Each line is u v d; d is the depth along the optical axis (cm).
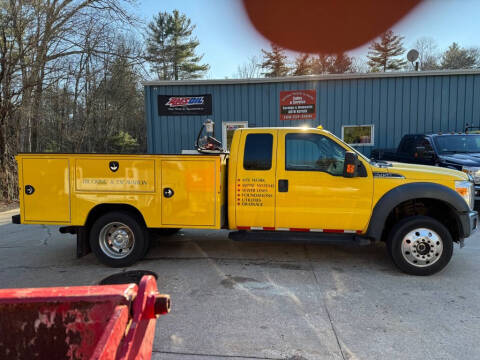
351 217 462
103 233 497
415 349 286
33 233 727
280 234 484
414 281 432
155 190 480
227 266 496
